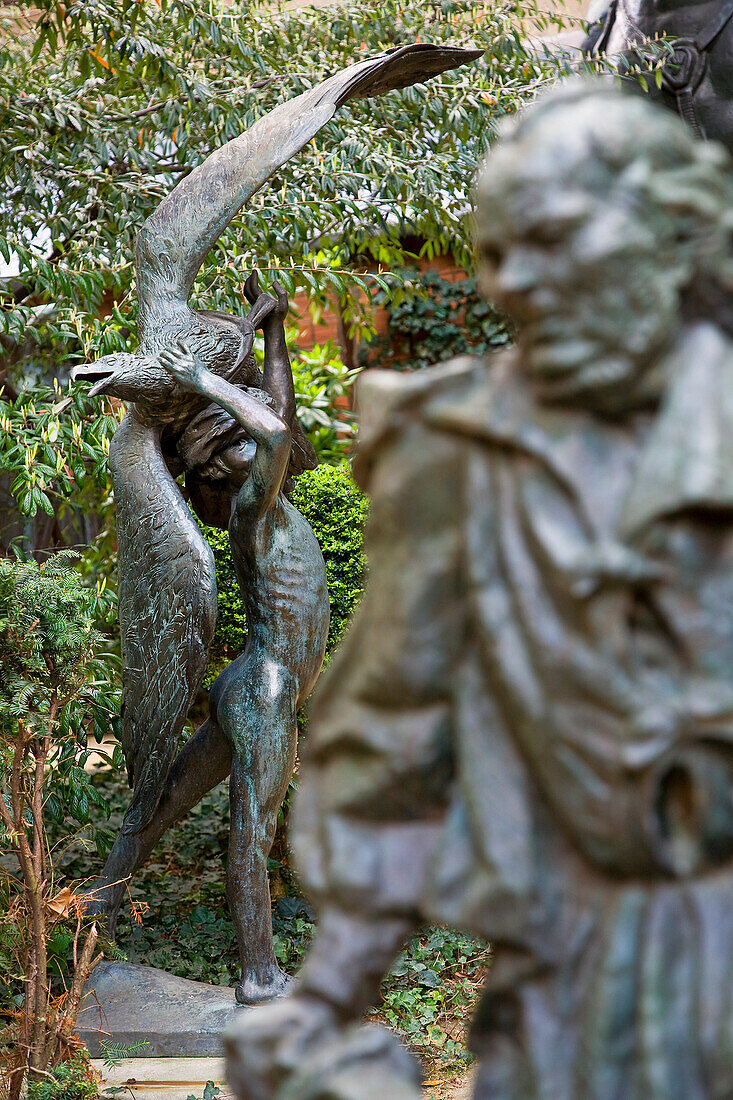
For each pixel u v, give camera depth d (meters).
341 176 5.93
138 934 4.72
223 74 6.54
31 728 3.36
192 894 5.27
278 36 6.71
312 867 1.19
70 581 3.60
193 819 6.20
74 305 5.55
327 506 5.09
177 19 6.50
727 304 1.07
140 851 4.21
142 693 3.99
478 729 1.12
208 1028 3.75
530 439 1.07
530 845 1.10
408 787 1.16
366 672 1.16
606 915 1.08
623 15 6.73
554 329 1.04
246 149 4.01
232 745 3.90
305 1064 1.14
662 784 1.06
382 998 4.11
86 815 4.46
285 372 4.15
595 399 1.05
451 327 11.14
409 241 10.89
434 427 1.11
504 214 1.06
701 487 0.99
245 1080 1.17
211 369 3.97
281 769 3.90
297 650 3.95
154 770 4.01
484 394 1.10
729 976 1.04
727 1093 1.02
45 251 6.20
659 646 1.05
